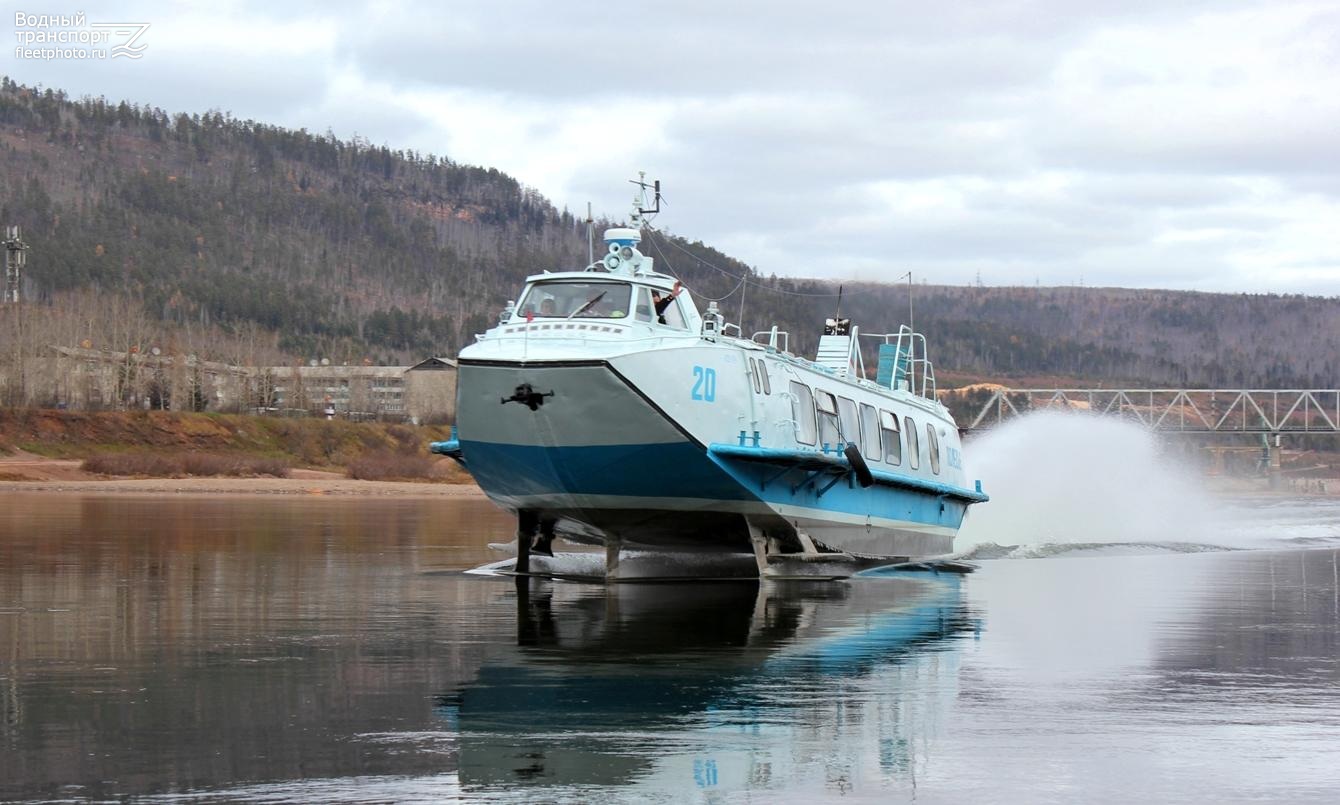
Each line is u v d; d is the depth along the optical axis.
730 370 29.00
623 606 24.16
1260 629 21.34
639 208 32.81
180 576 28.41
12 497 77.56
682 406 27.53
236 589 26.02
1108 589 28.41
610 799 11.23
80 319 169.38
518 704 14.70
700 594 26.81
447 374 187.12
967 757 12.67
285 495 93.62
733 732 13.52
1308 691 15.84
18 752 12.47
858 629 21.09
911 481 36.88
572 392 26.78
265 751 12.55
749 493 29.08
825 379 33.59
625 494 28.50
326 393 178.00
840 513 33.22
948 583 29.95
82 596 24.31
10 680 15.84
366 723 13.72
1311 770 12.28
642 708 14.55
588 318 28.27
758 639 19.75
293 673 16.44
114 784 11.42
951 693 15.56
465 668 16.92
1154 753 12.85
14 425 123.81
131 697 14.90
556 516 30.25
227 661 17.27
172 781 11.53
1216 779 11.98
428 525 53.22
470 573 30.33
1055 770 12.25
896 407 37.84
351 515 61.81
